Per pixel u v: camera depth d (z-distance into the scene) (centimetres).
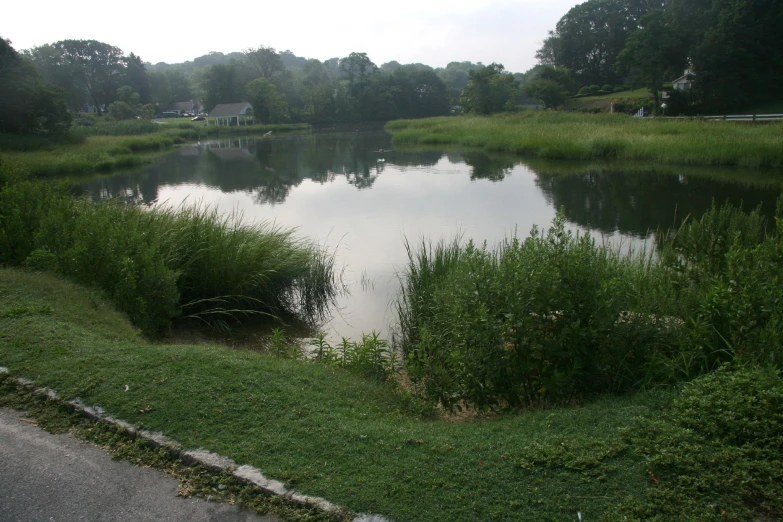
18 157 2550
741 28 4194
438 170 2542
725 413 317
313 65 10288
